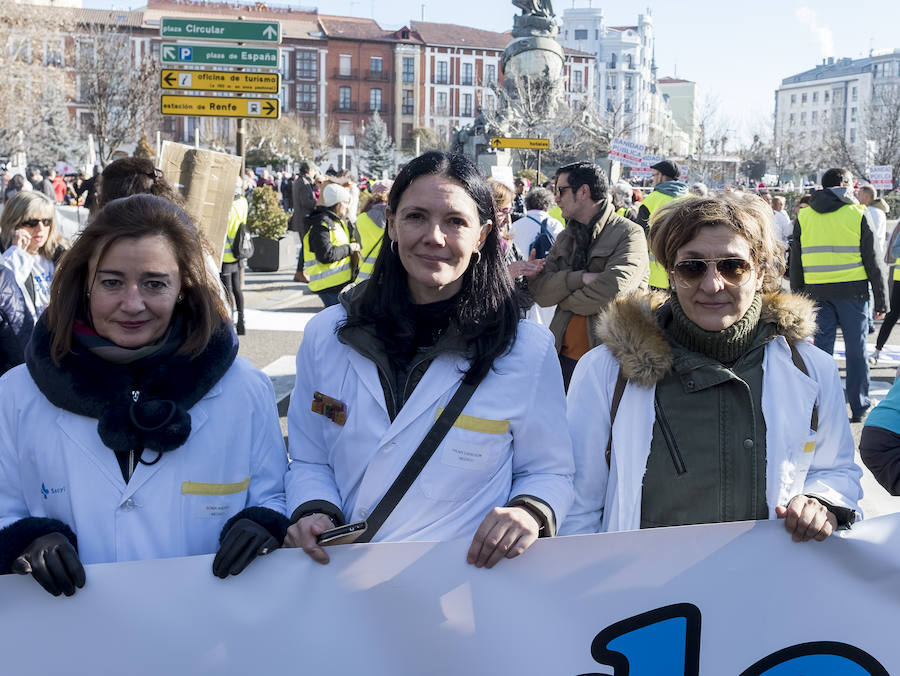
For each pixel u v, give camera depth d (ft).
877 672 7.42
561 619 7.09
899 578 7.36
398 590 6.90
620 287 15.62
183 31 42.52
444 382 7.27
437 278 7.07
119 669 6.56
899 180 173.88
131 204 7.02
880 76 506.07
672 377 8.09
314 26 330.95
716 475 7.88
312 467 7.67
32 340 6.97
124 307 6.75
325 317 7.73
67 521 6.81
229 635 6.71
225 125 265.54
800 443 7.93
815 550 7.34
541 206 23.79
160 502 6.86
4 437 6.88
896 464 8.23
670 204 8.32
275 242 58.29
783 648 7.34
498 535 6.87
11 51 173.99
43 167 194.49
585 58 362.74
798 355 8.16
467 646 6.98
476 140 119.55
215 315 7.19
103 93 163.94
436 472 7.21
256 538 6.70
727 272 7.81
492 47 340.39
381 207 23.84
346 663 6.86
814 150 252.01
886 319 31.96
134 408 6.72
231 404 7.21
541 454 7.57
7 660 6.42
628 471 8.05
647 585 7.18
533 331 7.58
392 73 332.80
